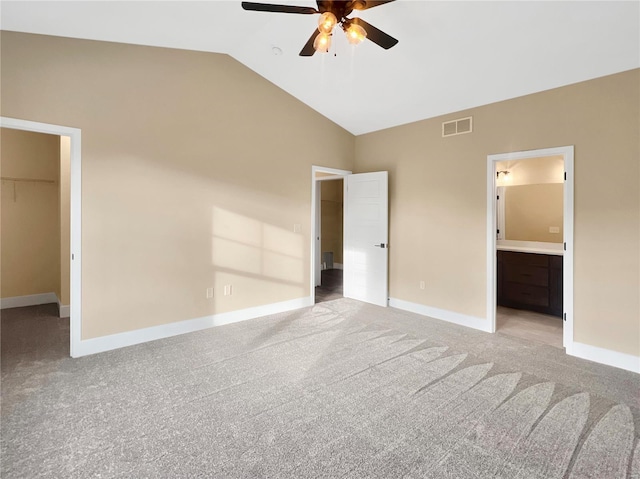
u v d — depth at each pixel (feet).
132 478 5.74
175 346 11.37
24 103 9.44
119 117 11.00
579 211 10.70
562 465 6.04
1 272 15.69
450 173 14.08
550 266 14.93
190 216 12.64
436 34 9.98
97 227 10.73
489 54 10.35
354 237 17.76
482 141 13.06
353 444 6.61
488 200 12.90
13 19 8.76
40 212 16.46
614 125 10.00
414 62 11.47
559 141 11.07
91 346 10.73
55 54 9.89
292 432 6.97
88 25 9.57
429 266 14.90
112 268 11.04
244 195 14.07
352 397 8.29
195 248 12.80
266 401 8.10
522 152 11.97
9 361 10.16
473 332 12.93
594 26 8.61
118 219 11.10
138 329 11.60
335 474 5.85
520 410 7.74
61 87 9.99
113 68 10.86
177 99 12.20
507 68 10.82
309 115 16.14
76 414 7.50
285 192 15.40
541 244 16.88
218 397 8.26
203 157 12.88
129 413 7.57
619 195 9.95
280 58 12.93
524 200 17.38
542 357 10.68
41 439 6.66
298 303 16.14
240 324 13.69
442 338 12.25
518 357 10.66
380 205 16.39
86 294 10.61
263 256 14.78
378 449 6.47
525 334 12.74
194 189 12.69
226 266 13.66
